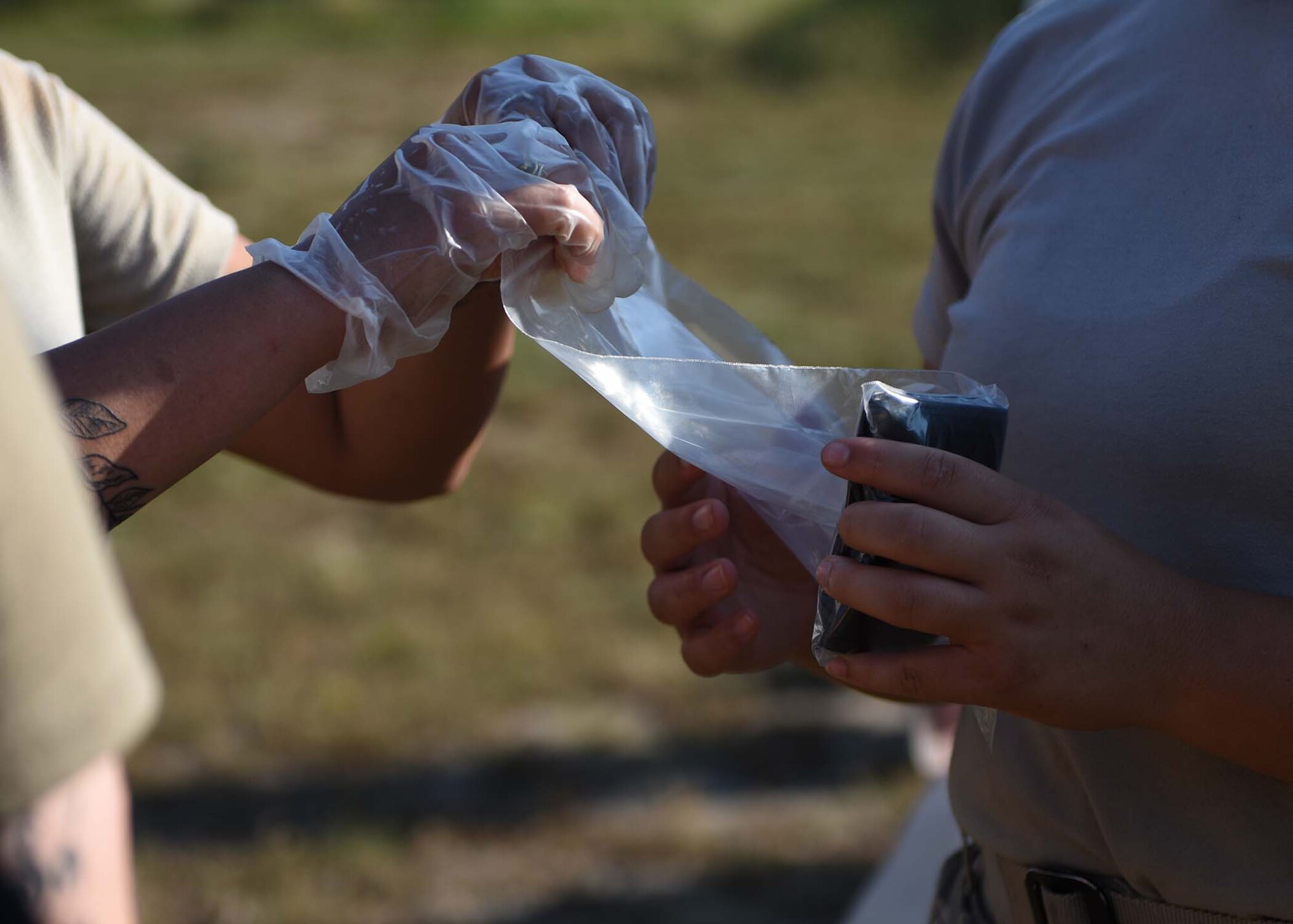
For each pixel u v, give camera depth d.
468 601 5.10
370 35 19.53
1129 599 1.06
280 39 19.28
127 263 1.43
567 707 4.40
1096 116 1.32
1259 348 1.15
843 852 3.70
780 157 13.39
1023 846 1.34
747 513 1.51
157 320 1.04
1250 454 1.16
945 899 1.59
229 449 1.60
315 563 5.38
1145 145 1.27
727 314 1.49
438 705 4.39
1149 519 1.22
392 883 3.57
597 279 1.20
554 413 7.13
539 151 1.18
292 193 11.59
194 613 4.96
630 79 17.03
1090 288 1.26
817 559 1.32
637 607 5.07
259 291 1.07
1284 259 1.15
